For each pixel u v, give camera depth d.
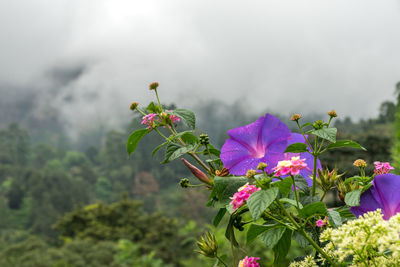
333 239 1.01
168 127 1.67
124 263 15.49
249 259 1.39
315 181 1.35
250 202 1.10
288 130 1.33
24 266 28.14
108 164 136.38
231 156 1.37
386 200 1.18
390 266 1.02
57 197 104.94
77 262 28.95
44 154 161.38
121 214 38.47
